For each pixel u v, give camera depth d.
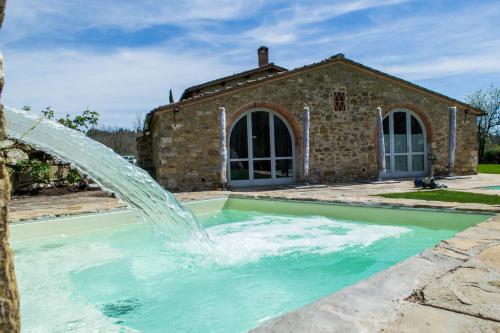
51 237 6.04
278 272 4.36
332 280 4.07
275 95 12.50
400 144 14.42
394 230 5.99
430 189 9.23
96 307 3.43
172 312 3.31
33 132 3.93
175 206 5.50
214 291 3.83
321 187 11.50
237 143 12.23
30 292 3.79
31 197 10.05
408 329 1.72
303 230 6.34
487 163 32.47
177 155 11.27
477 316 1.86
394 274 2.54
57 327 3.00
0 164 1.02
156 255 5.13
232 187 12.09
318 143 13.12
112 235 6.29
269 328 1.73
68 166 12.27
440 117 14.77
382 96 14.00
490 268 2.65
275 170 12.71
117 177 4.77
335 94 13.35
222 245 5.45
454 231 5.48
